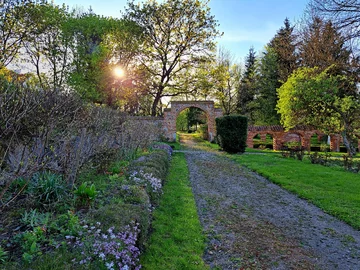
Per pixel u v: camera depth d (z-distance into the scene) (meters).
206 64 22.52
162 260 2.78
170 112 19.66
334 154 16.11
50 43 15.70
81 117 5.21
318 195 5.50
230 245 3.26
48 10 14.78
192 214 4.27
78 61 17.55
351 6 6.94
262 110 26.77
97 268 1.90
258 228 3.84
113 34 19.02
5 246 2.15
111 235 2.23
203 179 7.27
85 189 3.18
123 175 4.93
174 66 22.78
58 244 2.13
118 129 7.32
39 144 3.67
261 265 2.80
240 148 13.70
